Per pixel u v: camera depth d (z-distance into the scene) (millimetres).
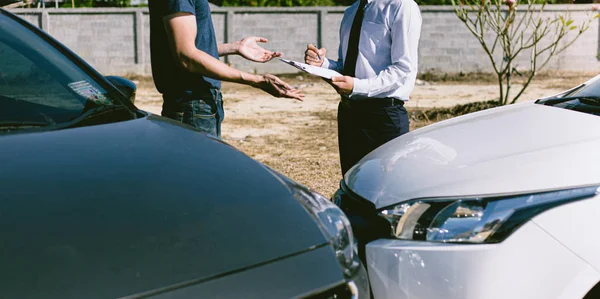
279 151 7910
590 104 3160
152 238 1840
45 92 2760
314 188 5668
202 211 1986
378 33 3805
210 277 1781
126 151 2293
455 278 2393
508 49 9070
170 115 3617
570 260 2318
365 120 3822
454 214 2480
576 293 2307
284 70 21516
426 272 2441
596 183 2420
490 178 2541
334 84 3666
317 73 3631
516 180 2498
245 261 1854
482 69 20812
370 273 2596
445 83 18109
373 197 2758
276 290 1819
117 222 1872
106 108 2744
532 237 2361
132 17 21625
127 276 1723
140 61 21812
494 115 3316
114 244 1797
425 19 20797
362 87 3678
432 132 3268
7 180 2010
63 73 2896
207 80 3598
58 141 2338
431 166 2781
